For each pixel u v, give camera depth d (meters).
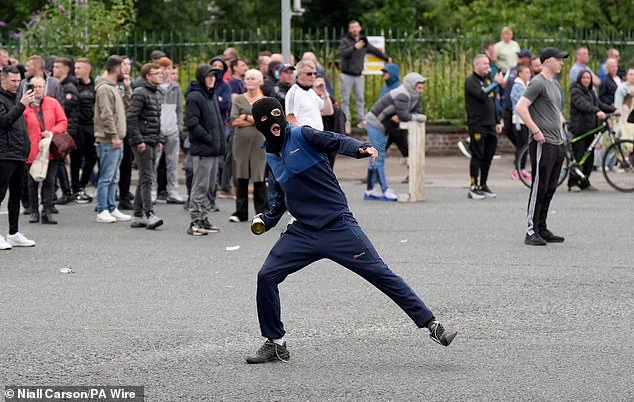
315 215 9.20
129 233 16.70
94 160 20.67
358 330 10.34
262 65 21.83
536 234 15.30
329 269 13.46
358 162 27.41
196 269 13.59
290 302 11.54
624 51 30.83
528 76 23.39
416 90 20.30
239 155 17.52
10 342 9.95
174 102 20.12
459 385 8.52
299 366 9.13
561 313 11.02
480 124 20.50
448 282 12.60
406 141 20.44
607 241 15.55
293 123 16.27
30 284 12.68
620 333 10.18
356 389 8.45
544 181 15.12
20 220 18.28
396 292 9.23
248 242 15.74
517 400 8.13
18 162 15.14
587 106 21.62
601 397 8.19
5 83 14.88
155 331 10.35
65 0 29.50
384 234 16.31
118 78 19.80
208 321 10.74
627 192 21.73
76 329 10.43
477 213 18.59
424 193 20.50
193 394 8.38
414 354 9.48
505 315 10.93
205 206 16.59
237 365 9.18
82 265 13.94
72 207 19.98
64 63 20.16
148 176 17.14
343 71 28.94
